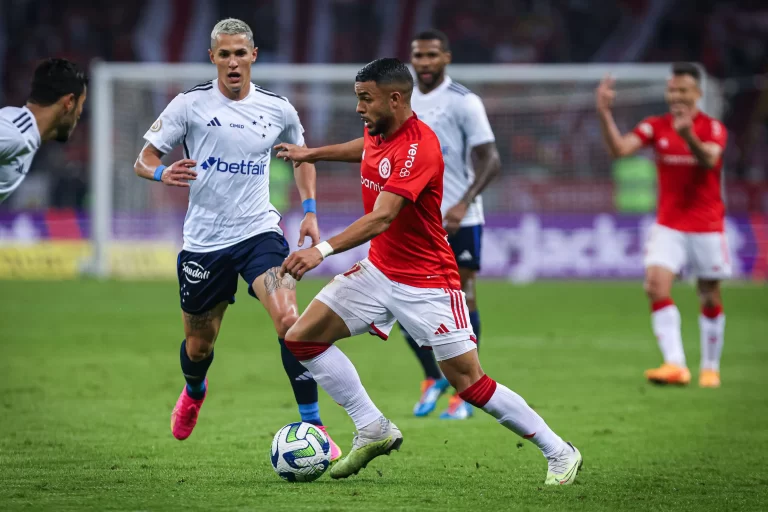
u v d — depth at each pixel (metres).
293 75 70.69
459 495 17.14
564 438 23.55
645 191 77.19
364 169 18.42
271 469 19.52
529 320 52.62
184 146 21.61
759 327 50.19
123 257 77.12
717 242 33.12
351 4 115.19
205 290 21.42
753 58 109.12
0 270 78.62
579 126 77.44
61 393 29.88
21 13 108.44
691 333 48.94
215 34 21.03
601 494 17.39
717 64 109.00
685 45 110.88
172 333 45.88
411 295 18.02
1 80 105.25
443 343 17.98
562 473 18.23
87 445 22.06
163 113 21.08
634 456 21.34
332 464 19.88
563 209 77.94
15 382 31.83
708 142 33.16
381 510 15.83
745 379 34.34
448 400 30.25
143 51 109.62
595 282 77.00
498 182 78.19
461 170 28.61
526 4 114.19
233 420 25.81
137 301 60.34
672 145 33.28
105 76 72.81
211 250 21.34
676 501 16.89
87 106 97.62
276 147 20.20
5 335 44.53
